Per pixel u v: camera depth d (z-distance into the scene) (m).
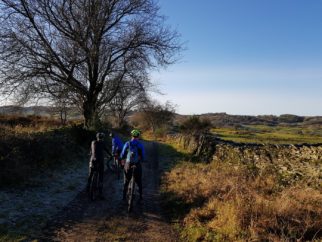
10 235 6.90
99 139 10.59
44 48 22.62
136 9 24.75
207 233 7.34
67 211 8.88
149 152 25.98
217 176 12.28
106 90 27.22
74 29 23.02
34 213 8.45
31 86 23.05
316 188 9.80
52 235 7.16
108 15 23.64
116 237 7.26
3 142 12.03
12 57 22.17
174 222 8.42
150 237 7.37
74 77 25.19
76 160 16.91
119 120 60.22
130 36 25.12
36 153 13.54
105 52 24.33
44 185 11.20
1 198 9.19
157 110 63.34
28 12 22.36
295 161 12.88
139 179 9.84
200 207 9.05
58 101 25.34
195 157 22.58
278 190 10.37
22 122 27.75
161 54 25.81
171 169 16.84
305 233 6.73
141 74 26.61
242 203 8.06
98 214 8.80
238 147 17.52
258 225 7.08
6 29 22.19
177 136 41.47
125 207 9.62
